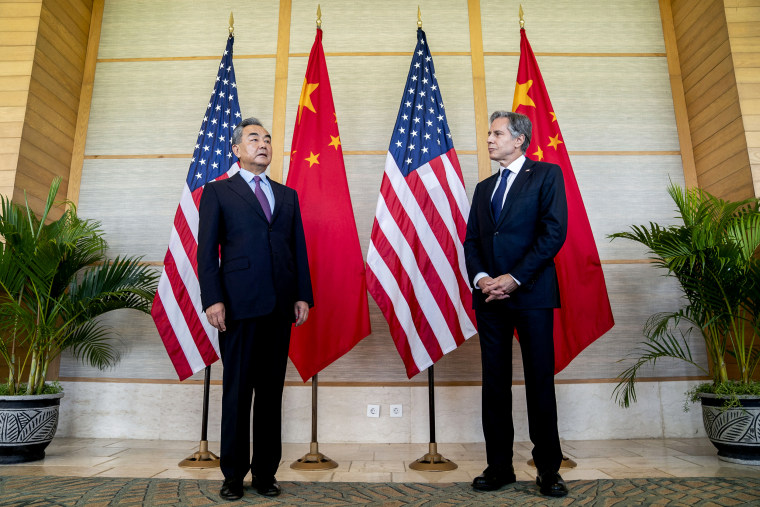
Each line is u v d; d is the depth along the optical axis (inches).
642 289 127.6
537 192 73.7
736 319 100.0
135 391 122.7
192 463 89.7
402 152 107.6
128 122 136.6
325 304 101.3
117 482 73.2
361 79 137.5
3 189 111.2
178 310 101.7
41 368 100.0
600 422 121.3
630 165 134.1
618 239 130.1
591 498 63.2
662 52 141.5
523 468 87.8
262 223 72.4
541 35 141.8
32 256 91.7
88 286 103.0
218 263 69.9
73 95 135.2
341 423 119.6
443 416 120.0
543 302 69.4
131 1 144.5
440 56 138.9
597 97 138.0
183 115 136.9
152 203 132.0
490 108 135.7
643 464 89.1
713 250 88.8
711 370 123.8
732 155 119.4
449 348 97.0
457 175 107.0
